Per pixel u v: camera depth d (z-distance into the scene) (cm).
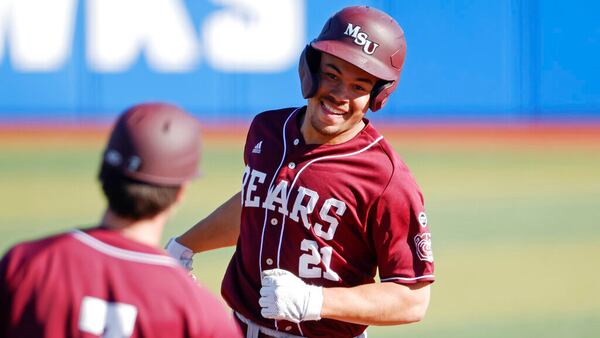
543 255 3309
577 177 4919
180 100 6500
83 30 6316
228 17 6562
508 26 6906
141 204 957
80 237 968
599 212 4050
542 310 2681
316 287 1289
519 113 6950
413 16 6825
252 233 1409
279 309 1259
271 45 6638
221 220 1537
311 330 1394
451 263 3200
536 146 5912
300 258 1359
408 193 1317
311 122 1350
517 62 6938
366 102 1319
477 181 4772
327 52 1278
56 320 938
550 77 6962
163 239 3262
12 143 5462
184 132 977
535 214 3988
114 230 975
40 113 6269
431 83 6881
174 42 6469
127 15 6381
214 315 966
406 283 1327
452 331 2475
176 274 968
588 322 2577
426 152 5666
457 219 3878
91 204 3938
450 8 6856
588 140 6156
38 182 4394
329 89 1301
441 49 6875
